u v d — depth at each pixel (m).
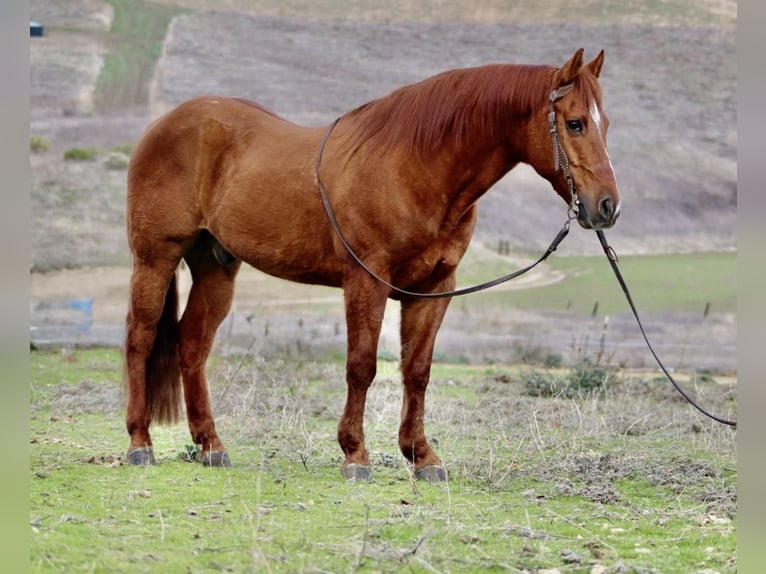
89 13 52.34
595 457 10.28
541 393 15.32
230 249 9.77
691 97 45.34
